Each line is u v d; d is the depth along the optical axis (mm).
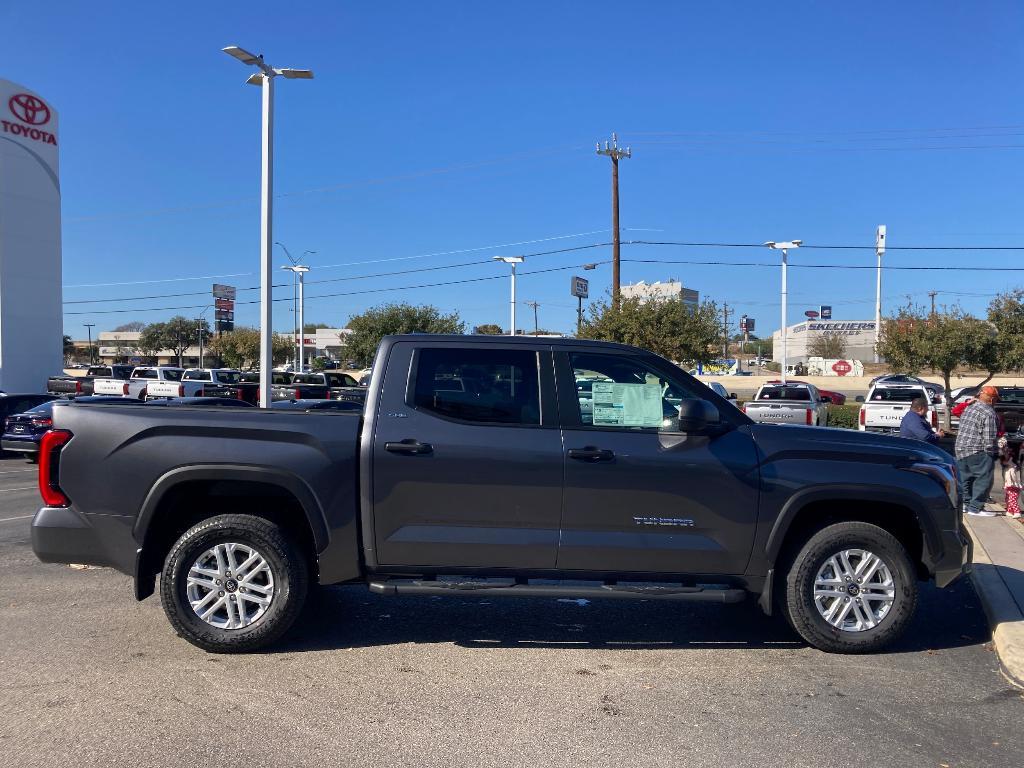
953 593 6801
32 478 15164
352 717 4152
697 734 3998
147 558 5043
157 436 4941
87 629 5516
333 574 5016
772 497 4961
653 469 4906
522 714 4211
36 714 4152
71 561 5012
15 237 29172
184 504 5289
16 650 5098
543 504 4918
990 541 8477
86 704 4277
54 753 3732
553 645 5316
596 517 4926
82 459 4965
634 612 6102
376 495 4918
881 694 4535
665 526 4945
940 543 5102
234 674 4719
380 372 5098
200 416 4984
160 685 4547
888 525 5430
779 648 5305
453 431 4945
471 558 4957
